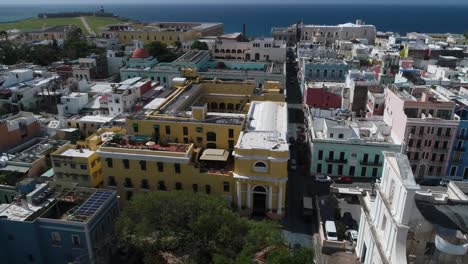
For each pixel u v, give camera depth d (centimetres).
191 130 7225
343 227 6309
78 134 9456
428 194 4812
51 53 17500
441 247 3725
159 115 7562
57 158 6888
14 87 11619
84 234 5131
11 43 19212
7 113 11188
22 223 5116
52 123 9906
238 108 10050
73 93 11638
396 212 3997
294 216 6969
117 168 6906
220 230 5153
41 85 12006
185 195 5709
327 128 8200
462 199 4625
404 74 11225
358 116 10288
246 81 10331
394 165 4222
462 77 11900
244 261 4528
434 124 7806
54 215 5562
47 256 5378
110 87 12950
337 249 5894
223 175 6644
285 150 6244
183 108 8494
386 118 8975
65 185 6138
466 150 7988
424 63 14112
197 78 10531
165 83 12988
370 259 4750
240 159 6366
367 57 14400
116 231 5494
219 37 19575
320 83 11856
